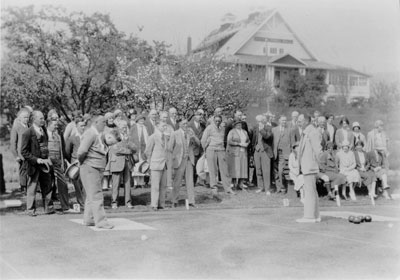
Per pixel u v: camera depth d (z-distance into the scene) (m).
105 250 8.16
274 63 37.38
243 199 14.55
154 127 13.60
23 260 7.57
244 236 9.34
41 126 11.66
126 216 11.66
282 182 16.08
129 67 20.62
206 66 22.59
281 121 15.76
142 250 8.16
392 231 9.94
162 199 12.95
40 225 10.25
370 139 16.64
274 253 8.06
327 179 14.94
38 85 18.23
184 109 21.03
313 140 11.12
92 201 9.98
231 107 22.95
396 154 19.77
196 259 7.67
